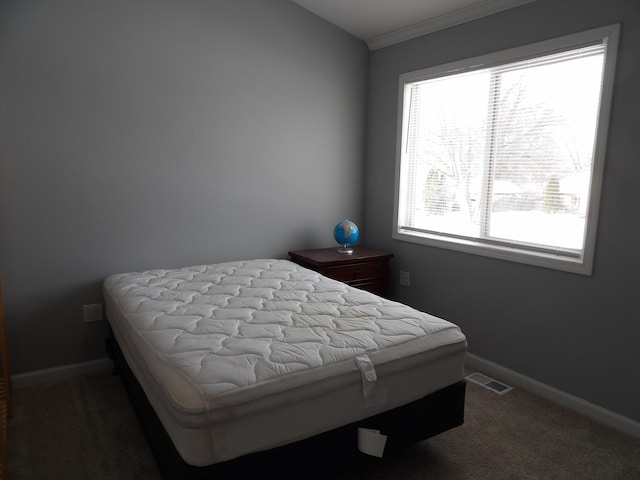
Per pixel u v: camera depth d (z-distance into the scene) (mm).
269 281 2627
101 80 2643
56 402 2451
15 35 2395
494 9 2689
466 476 1915
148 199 2879
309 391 1557
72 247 2686
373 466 1970
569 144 2484
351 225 3430
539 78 2598
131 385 2104
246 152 3188
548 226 2623
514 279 2729
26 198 2523
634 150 2150
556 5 2406
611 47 2189
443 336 1943
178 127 2912
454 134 3117
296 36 3281
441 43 3057
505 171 2826
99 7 2586
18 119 2451
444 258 3168
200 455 1394
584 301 2398
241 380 1486
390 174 3549
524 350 2711
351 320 2025
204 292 2416
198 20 2893
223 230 3178
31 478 1853
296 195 3461
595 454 2076
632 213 2176
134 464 1955
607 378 2336
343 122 3615
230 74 3049
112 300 2395
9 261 2529
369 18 3211
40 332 2662
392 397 1782
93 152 2672
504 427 2287
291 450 1545
